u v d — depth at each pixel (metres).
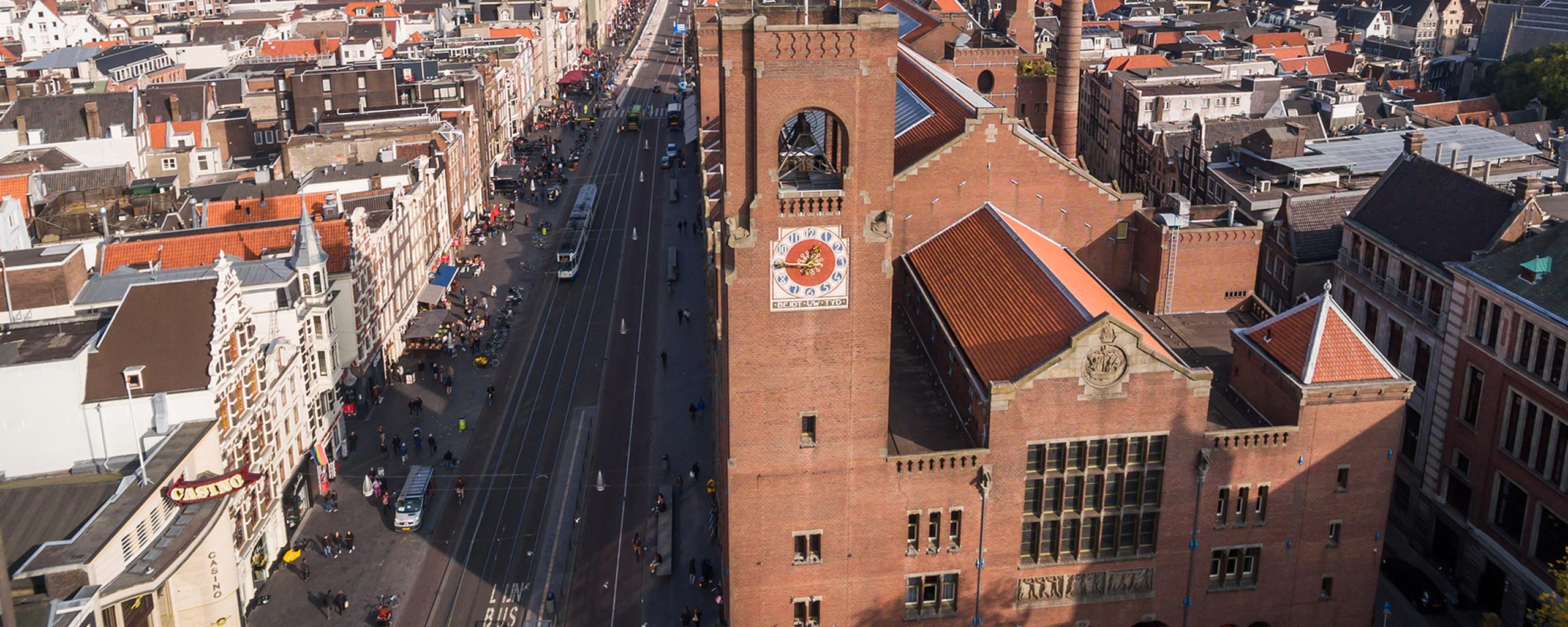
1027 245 81.69
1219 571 73.44
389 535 93.38
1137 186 176.75
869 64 62.25
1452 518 84.50
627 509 96.69
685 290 153.50
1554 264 76.06
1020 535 71.31
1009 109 153.00
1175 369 67.94
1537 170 129.12
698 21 149.62
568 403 118.31
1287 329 74.31
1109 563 72.12
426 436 111.25
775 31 61.19
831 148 77.25
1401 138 137.12
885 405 68.38
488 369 127.69
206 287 82.81
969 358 74.00
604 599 84.19
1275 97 178.00
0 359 78.06
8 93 183.88
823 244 65.00
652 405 117.19
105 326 84.88
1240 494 71.81
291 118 195.88
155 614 70.38
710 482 94.44
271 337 95.62
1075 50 143.00
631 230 181.75
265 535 87.44
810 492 69.81
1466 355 82.19
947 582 72.81
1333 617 74.94
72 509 70.19
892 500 70.25
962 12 196.12
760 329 66.31
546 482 101.69
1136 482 70.88
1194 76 190.25
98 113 158.00
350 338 111.62
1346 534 73.06
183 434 78.44
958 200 91.94
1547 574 74.25
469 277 160.00
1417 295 90.31
